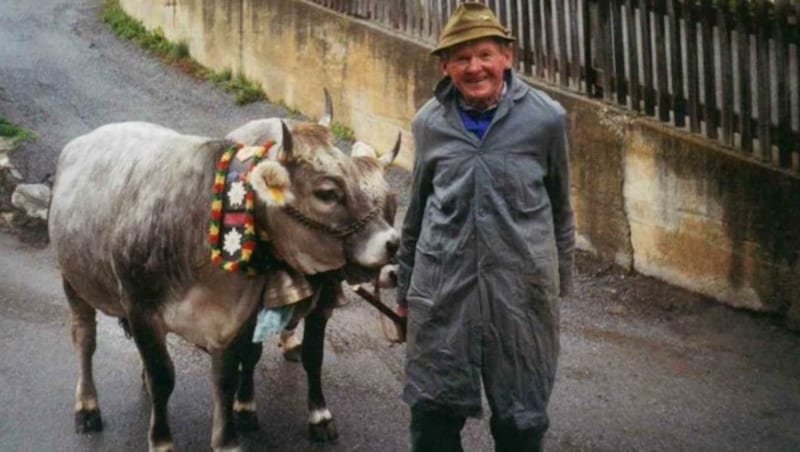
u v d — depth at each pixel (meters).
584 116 7.25
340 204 4.10
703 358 6.09
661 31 6.84
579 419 5.48
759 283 6.40
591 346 6.27
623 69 7.18
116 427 5.51
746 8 6.28
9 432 5.48
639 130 6.91
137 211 4.61
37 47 13.45
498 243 3.75
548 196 3.92
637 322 6.57
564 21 7.57
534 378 3.87
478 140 3.79
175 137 4.83
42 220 8.26
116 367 6.19
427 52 8.77
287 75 10.65
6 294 7.28
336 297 5.10
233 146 4.49
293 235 4.20
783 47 6.14
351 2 9.72
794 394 5.67
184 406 5.70
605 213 7.21
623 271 7.15
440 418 3.98
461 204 3.77
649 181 6.89
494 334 3.79
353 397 5.77
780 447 5.18
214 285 4.49
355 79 9.66
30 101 11.23
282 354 6.31
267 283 4.43
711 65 6.55
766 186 6.25
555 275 3.87
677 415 5.50
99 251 4.86
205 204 4.42
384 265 4.18
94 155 5.12
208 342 4.65
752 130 6.45
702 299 6.70
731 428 5.37
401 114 9.17
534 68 7.96
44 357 6.36
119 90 11.69
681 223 6.75
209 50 11.98
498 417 3.90
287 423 5.50
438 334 3.85
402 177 9.00
